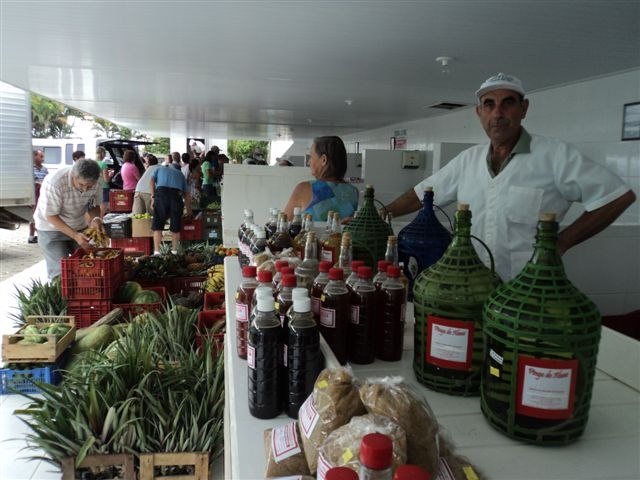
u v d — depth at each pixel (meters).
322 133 13.35
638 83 3.41
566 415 0.84
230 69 4.14
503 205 2.05
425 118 7.32
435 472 0.70
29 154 6.89
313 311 1.20
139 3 2.45
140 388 1.96
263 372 0.98
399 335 1.21
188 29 2.91
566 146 1.97
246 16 2.61
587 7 2.27
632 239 2.75
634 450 0.86
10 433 2.42
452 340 1.00
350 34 2.88
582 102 3.92
